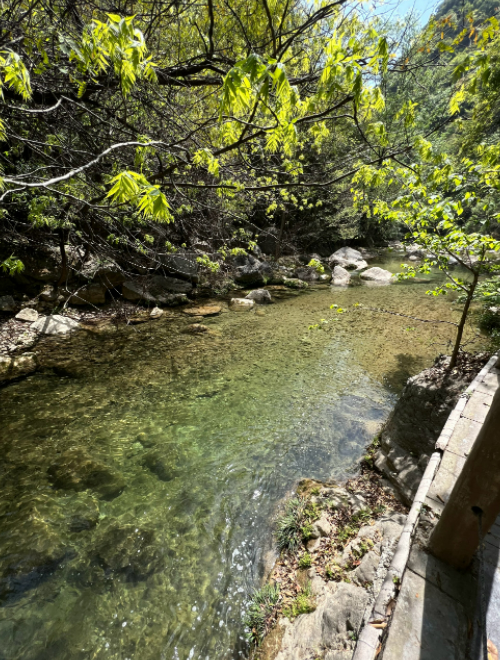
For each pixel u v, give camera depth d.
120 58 2.14
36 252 9.45
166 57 4.66
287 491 4.47
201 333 9.42
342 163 3.88
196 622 3.10
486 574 2.37
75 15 3.63
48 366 7.22
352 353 8.40
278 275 16.05
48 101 4.29
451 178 4.00
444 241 4.88
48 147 4.51
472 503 2.09
